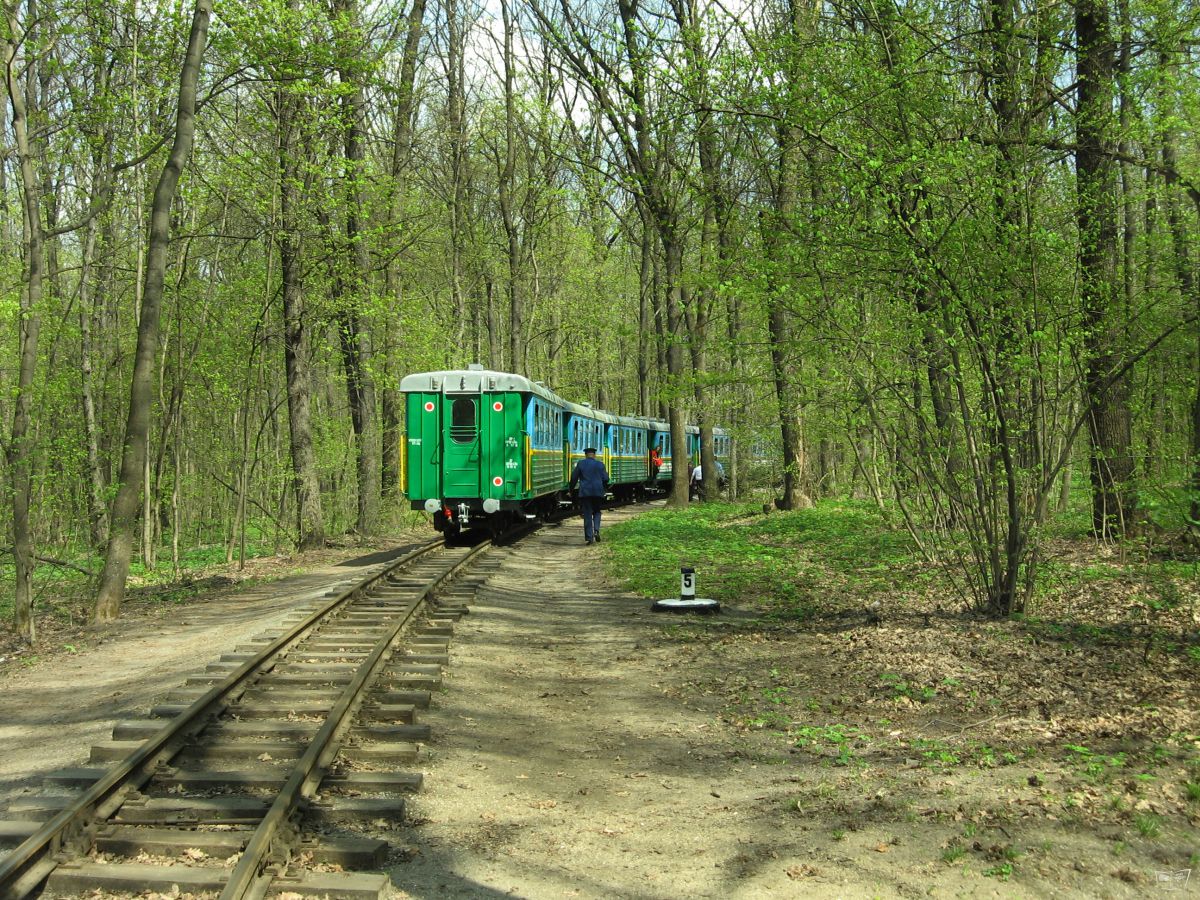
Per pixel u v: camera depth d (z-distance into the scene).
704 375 20.48
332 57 15.30
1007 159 9.41
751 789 6.05
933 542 10.95
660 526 23.08
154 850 4.87
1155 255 9.93
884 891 4.47
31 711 8.41
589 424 30.77
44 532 15.90
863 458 13.79
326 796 5.66
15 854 4.47
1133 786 5.24
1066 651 8.31
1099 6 10.75
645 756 6.87
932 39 10.26
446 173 34.88
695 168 21.61
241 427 24.56
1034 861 4.58
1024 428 9.17
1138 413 10.95
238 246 21.52
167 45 15.32
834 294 10.10
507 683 9.05
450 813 5.66
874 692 7.91
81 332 19.69
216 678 8.53
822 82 10.06
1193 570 10.29
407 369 26.94
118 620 13.37
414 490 21.09
